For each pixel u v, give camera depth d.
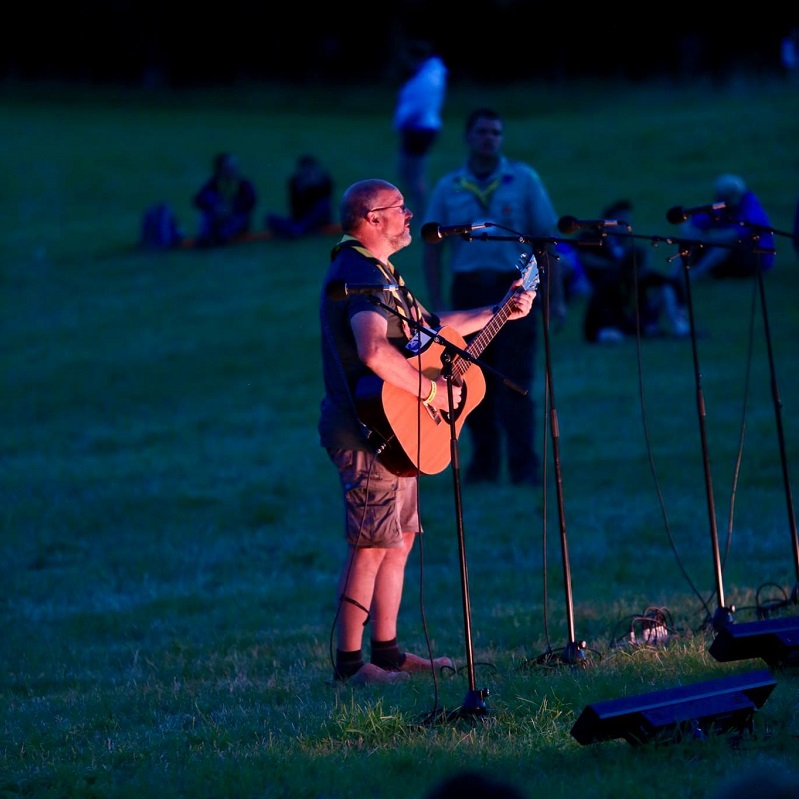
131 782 7.95
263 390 27.58
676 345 28.53
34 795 7.95
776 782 4.37
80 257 42.91
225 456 22.81
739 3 87.88
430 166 53.59
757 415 22.88
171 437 24.34
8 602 15.20
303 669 11.27
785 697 8.74
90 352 31.47
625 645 10.57
